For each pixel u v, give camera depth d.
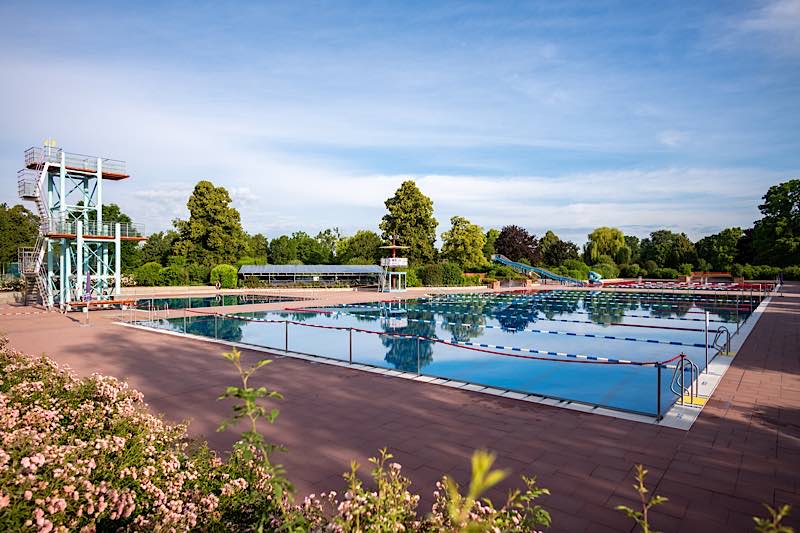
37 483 2.43
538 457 5.52
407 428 6.46
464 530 0.99
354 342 15.77
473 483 0.62
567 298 31.38
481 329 18.58
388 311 24.42
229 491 3.22
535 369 11.71
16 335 14.46
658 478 4.98
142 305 25.27
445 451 5.68
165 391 8.28
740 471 5.13
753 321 17.69
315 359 10.89
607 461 5.40
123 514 2.86
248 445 2.37
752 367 9.97
